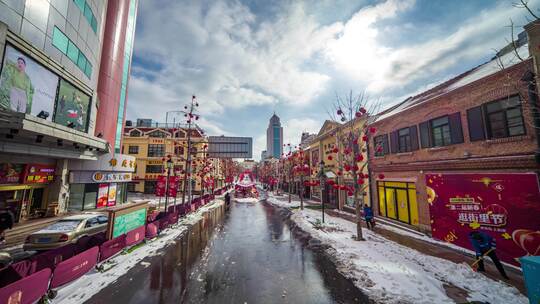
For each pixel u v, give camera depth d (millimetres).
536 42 6629
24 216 13945
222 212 19125
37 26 11047
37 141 10547
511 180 7230
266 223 14281
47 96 11555
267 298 5129
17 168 13344
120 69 22438
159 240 10047
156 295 5215
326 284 5809
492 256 6219
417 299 4957
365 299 5035
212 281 5992
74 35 13891
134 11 26344
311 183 17250
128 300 4973
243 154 30625
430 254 7922
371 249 8578
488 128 8172
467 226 8508
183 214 15688
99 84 19922
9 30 9195
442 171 9812
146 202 10305
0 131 8961
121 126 23844
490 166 7883
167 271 6617
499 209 7504
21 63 9836
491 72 8266
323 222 13945
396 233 11078
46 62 11281
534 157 6621
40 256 5344
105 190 20688
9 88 9266
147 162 34969
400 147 12906
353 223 13898
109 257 7262
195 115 18875
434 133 10664
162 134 35688
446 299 4918
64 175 16594
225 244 9516
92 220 9227
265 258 7785
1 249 8867
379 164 14516
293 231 11992
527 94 6785
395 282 5805
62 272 5234
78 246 6531
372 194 15242
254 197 34844
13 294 3920
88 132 15570
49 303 4727
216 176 49094
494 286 5461
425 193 10703
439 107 10258
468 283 5668
